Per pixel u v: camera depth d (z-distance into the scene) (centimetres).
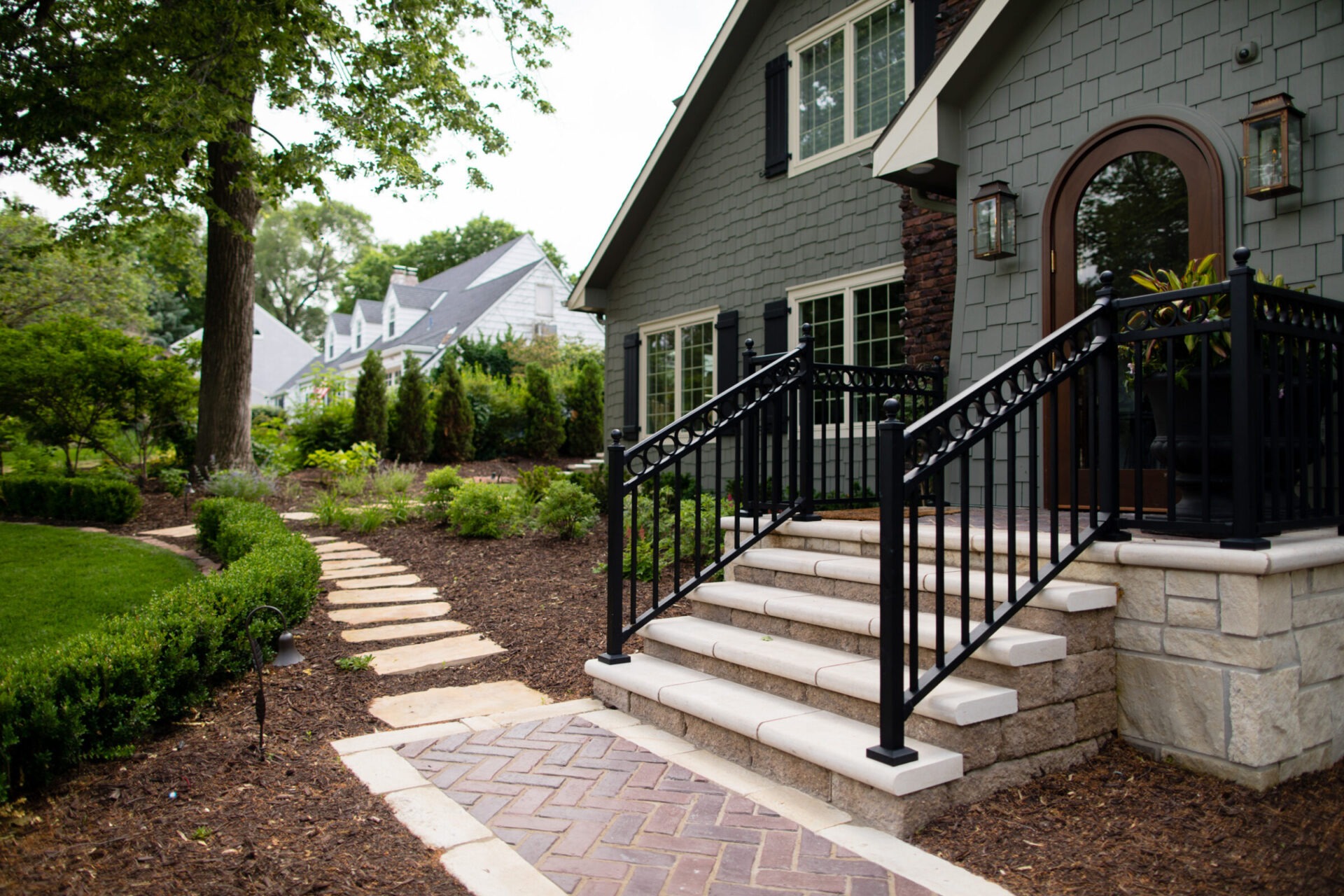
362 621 528
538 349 2308
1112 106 469
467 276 3066
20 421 1162
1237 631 270
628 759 308
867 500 495
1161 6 448
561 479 811
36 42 984
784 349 898
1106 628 302
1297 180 390
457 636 497
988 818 255
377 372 1606
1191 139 434
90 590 595
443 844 239
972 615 317
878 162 574
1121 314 441
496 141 1152
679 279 1058
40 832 249
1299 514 304
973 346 541
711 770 298
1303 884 214
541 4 1122
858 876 220
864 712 291
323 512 888
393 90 1034
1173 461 300
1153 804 261
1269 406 303
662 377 1097
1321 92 389
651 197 1087
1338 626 295
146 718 312
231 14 890
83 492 963
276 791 278
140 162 883
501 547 763
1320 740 286
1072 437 311
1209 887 214
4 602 559
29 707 276
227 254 1134
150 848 238
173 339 3856
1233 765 271
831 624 338
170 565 704
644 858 230
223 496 993
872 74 809
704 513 617
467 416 1700
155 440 1231
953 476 553
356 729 347
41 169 1109
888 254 782
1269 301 289
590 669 386
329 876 221
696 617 422
